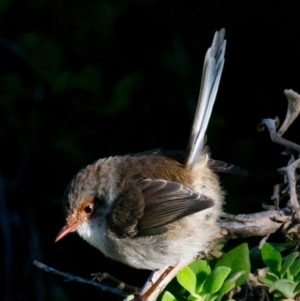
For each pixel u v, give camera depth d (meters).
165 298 6.00
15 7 12.92
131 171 7.58
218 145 11.84
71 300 12.60
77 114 12.62
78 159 12.41
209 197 7.14
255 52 12.68
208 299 6.12
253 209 11.08
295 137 12.16
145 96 13.11
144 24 13.09
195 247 7.18
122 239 7.39
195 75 12.60
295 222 6.80
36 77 12.79
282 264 6.27
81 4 12.52
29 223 12.98
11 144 13.11
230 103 12.64
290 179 6.84
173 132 13.15
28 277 12.74
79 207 7.53
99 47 12.73
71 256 12.84
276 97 12.52
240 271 6.14
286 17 12.46
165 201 7.23
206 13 12.84
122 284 6.97
